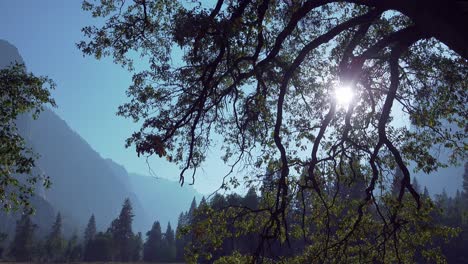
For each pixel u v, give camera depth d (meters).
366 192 11.76
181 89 12.03
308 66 14.60
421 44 13.63
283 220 10.63
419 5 7.74
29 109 19.28
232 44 10.28
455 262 50.72
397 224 11.84
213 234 12.52
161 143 9.46
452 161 14.99
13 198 18.69
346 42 13.38
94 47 12.20
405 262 13.54
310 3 9.77
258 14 10.27
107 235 139.88
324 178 13.50
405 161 14.17
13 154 17.98
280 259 12.11
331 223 14.01
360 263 13.28
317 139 11.13
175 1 12.72
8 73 18.48
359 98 13.82
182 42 9.76
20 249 136.38
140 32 12.20
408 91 14.30
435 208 12.73
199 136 12.70
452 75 13.48
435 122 14.34
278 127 10.42
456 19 7.41
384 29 13.14
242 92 13.28
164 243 139.88
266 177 12.56
